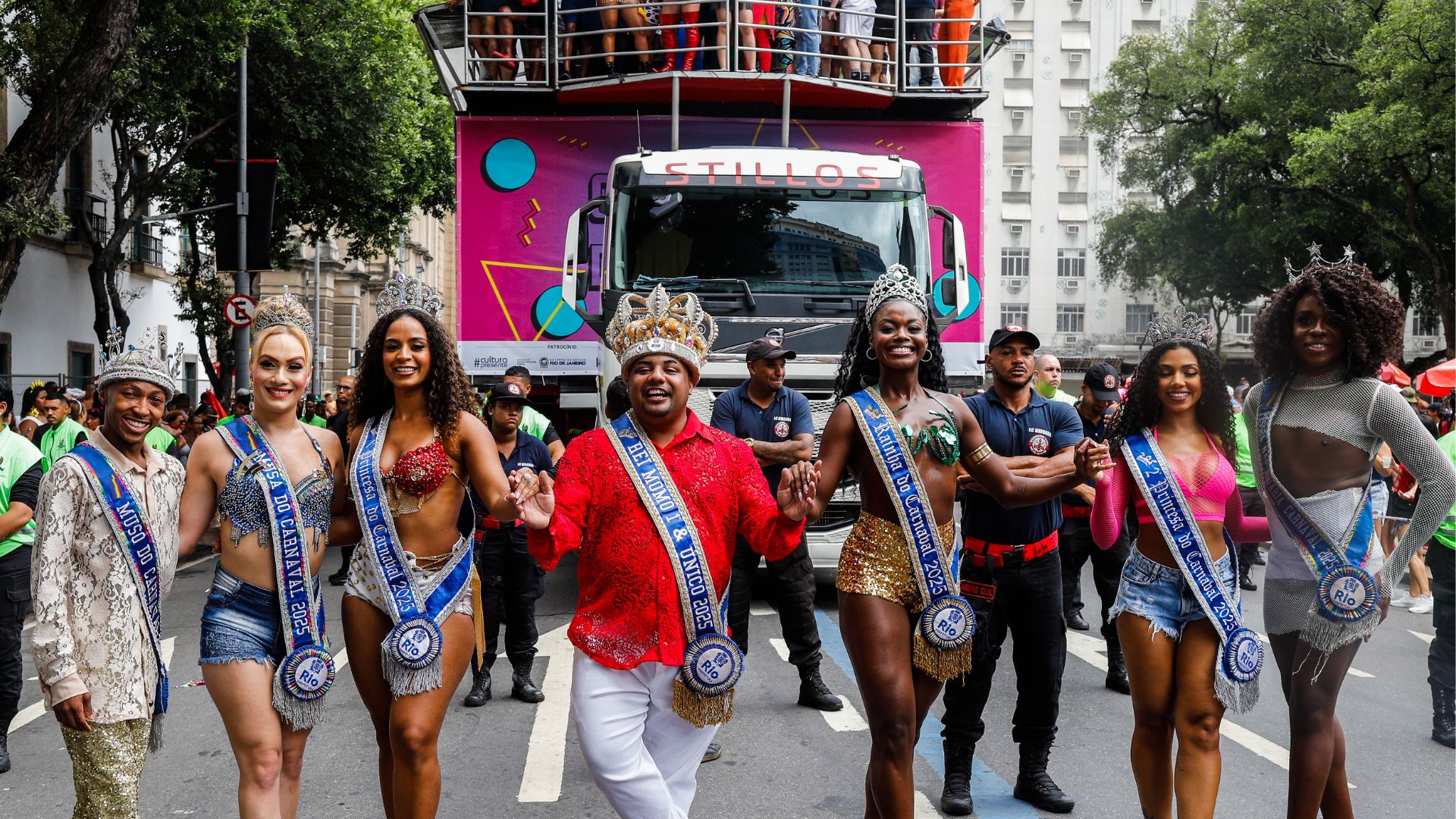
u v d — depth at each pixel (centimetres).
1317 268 411
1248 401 427
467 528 409
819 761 557
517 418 688
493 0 1092
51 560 367
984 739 597
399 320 396
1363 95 2641
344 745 598
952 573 393
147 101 1809
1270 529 418
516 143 1045
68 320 2334
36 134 1405
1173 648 400
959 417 405
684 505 357
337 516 418
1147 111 3497
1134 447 413
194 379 3120
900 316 397
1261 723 622
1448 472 384
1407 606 1003
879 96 1048
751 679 728
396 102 2341
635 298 374
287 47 2075
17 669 558
